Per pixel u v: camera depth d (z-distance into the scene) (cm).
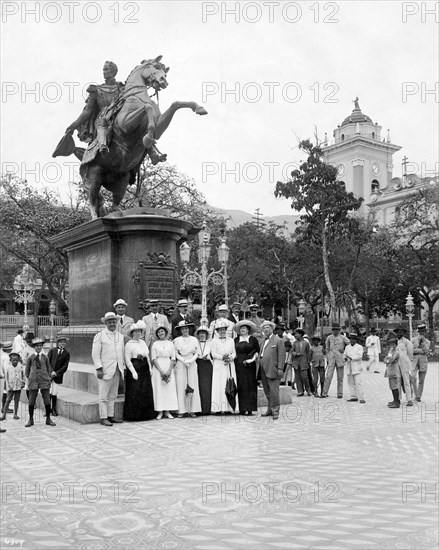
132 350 1041
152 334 1119
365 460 748
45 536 470
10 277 4169
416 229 4559
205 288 2294
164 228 1201
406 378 1307
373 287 4456
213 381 1111
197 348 1106
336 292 4391
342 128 7006
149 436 896
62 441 862
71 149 1417
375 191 6556
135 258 1195
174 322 1162
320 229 3922
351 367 1409
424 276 4175
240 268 4206
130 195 2798
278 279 4469
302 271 4231
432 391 1695
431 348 3566
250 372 1119
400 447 834
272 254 4312
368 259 4203
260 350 1164
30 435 915
